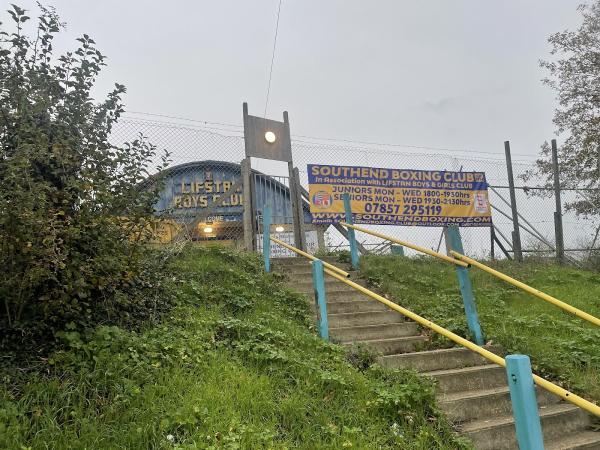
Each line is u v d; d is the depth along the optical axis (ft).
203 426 11.33
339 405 13.32
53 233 12.33
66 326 13.80
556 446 13.84
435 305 23.58
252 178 31.07
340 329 19.45
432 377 15.76
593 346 19.94
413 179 36.14
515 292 27.61
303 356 15.65
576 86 43.93
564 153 43.11
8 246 11.89
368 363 16.74
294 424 12.19
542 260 37.17
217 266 23.09
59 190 14.25
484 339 19.57
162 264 20.44
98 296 15.51
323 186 33.42
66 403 11.41
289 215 32.32
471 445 12.85
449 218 36.63
